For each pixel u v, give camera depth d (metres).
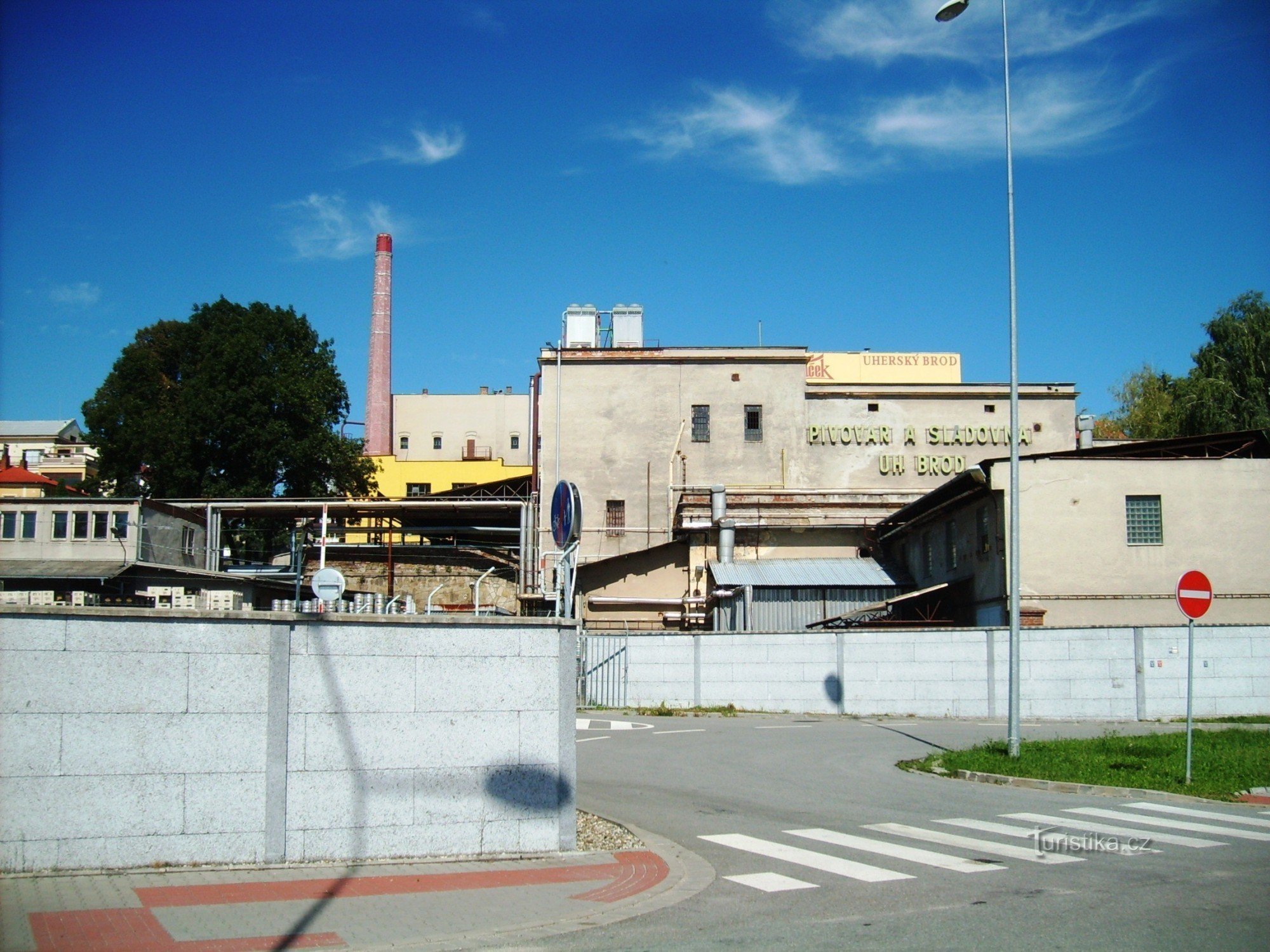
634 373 50.34
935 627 35.56
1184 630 28.77
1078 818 13.66
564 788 11.23
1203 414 49.59
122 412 52.75
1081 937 7.89
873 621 36.59
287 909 8.61
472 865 10.50
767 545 44.78
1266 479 32.78
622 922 8.62
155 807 9.62
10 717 9.24
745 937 8.05
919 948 7.64
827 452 49.97
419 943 7.95
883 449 50.16
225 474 52.06
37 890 8.77
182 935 7.77
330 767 10.30
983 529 34.16
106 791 9.48
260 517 46.50
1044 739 23.06
